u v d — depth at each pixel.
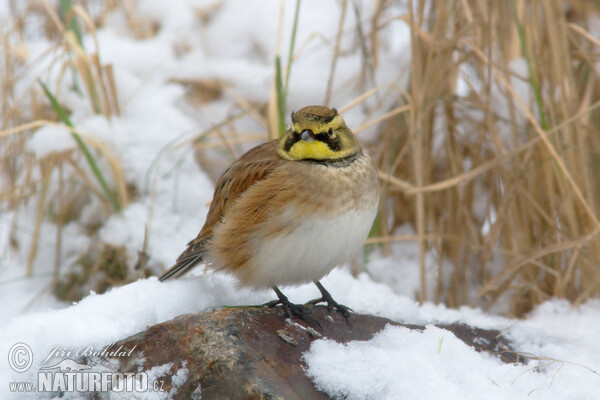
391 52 12.97
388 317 8.44
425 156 11.26
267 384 6.38
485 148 11.38
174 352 6.73
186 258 8.45
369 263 11.83
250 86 13.36
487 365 7.23
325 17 13.98
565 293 10.55
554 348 8.02
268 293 8.70
